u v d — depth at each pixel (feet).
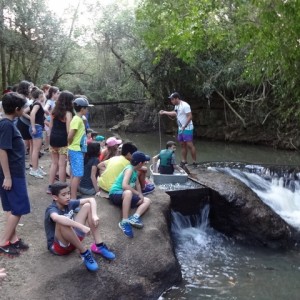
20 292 11.75
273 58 29.68
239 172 27.32
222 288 16.21
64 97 18.21
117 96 66.69
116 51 60.80
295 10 23.26
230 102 46.78
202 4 29.60
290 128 41.11
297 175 26.53
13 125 12.78
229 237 22.30
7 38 54.85
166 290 15.60
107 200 18.49
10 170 12.85
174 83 51.70
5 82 59.62
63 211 13.67
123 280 13.92
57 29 58.59
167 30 38.86
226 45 36.06
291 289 16.33
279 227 21.53
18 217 13.38
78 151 17.51
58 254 13.67
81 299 12.45
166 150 24.36
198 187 22.82
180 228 22.27
